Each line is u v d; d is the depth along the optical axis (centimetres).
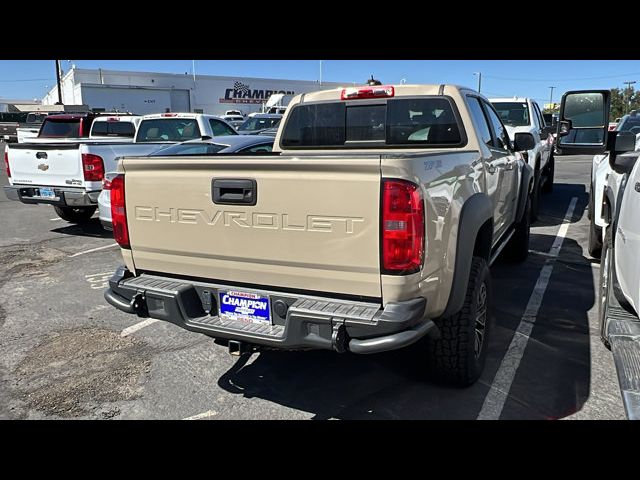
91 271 658
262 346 310
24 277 635
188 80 4666
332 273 283
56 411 346
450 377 353
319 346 279
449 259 307
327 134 471
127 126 1254
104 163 801
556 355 406
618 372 266
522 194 586
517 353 409
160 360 416
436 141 426
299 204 282
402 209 263
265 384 377
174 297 318
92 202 800
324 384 374
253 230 297
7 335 467
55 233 884
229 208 302
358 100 452
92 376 391
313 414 338
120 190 343
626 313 340
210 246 314
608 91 382
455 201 315
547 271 618
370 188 266
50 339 457
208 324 313
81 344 446
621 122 824
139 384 379
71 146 796
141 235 339
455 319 338
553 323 467
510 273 611
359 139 457
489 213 372
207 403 353
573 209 1037
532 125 1034
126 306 333
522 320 474
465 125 413
